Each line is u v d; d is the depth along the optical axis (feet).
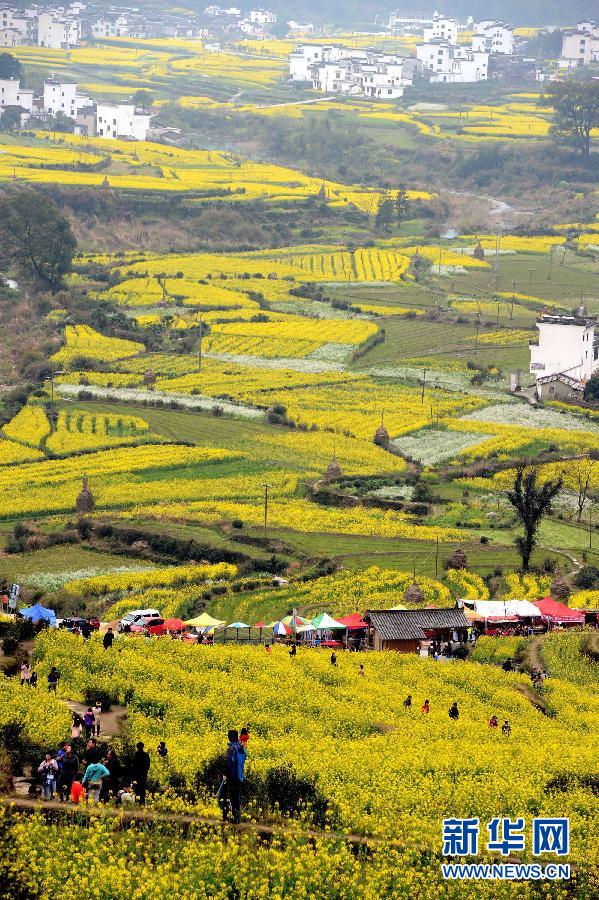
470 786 287.89
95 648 390.42
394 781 288.51
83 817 240.12
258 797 262.06
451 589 586.86
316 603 553.23
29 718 293.02
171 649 410.93
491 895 240.53
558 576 614.34
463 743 333.01
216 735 314.14
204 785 264.72
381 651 468.34
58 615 508.94
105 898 219.82
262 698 358.64
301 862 233.35
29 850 226.99
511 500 631.56
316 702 359.87
